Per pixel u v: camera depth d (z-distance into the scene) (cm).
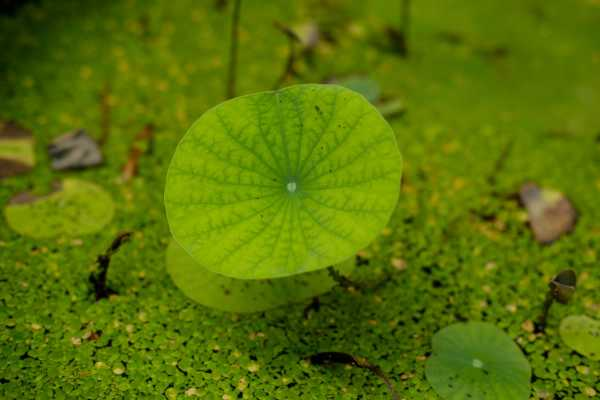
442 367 152
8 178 166
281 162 148
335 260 145
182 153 147
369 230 146
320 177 148
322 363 153
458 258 165
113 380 150
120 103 178
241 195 148
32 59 181
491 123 183
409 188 172
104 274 155
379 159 147
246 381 151
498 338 155
